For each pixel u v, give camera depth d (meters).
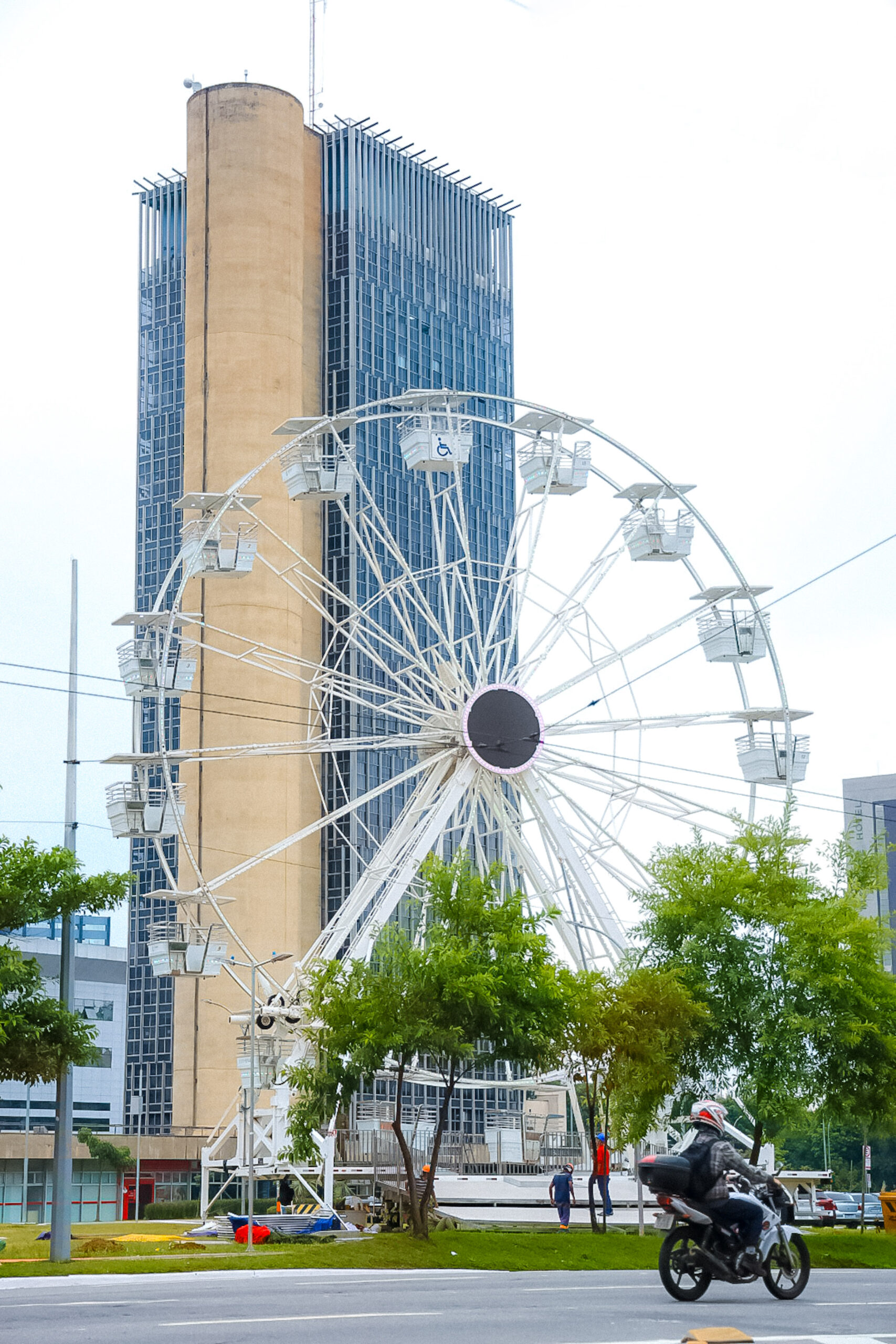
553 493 64.12
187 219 140.88
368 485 149.75
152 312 162.50
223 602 132.88
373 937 52.31
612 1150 57.09
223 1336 14.41
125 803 60.09
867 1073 40.75
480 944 41.97
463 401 63.91
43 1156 98.81
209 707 131.62
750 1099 43.16
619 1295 19.80
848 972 41.38
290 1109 45.03
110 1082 143.88
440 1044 39.69
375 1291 21.03
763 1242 19.22
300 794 138.75
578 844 61.22
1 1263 33.97
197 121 140.62
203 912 129.25
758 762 61.56
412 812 61.12
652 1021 42.69
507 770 60.81
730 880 43.38
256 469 64.06
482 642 66.81
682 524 63.31
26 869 36.66
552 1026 42.09
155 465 159.12
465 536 63.84
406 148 161.75
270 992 60.38
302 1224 53.38
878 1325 16.03
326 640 144.50
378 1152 61.50
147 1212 97.88
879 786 139.25
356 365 151.38
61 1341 14.04
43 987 37.38
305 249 152.88
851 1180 116.06
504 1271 30.56
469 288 166.75
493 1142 71.25
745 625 62.38
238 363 136.00
